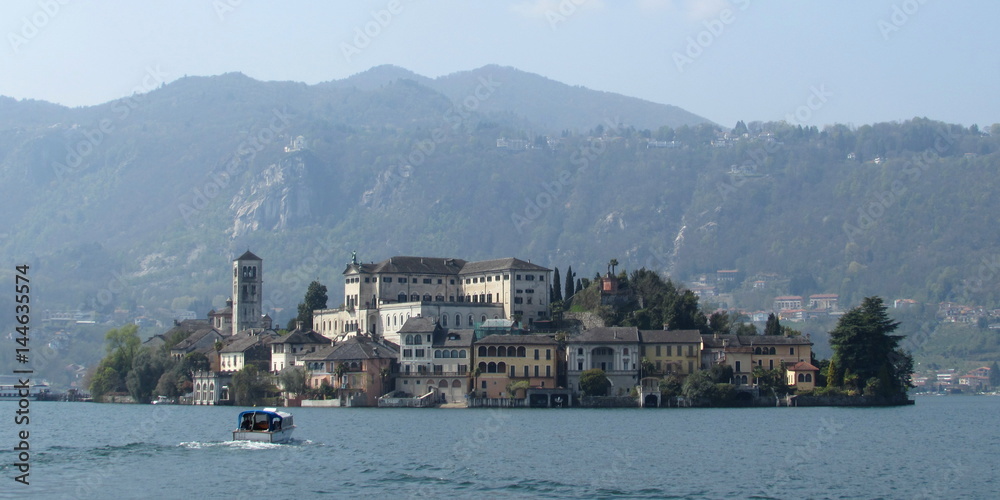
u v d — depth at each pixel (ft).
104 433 651.66
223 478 453.17
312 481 446.60
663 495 421.59
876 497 423.64
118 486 436.35
